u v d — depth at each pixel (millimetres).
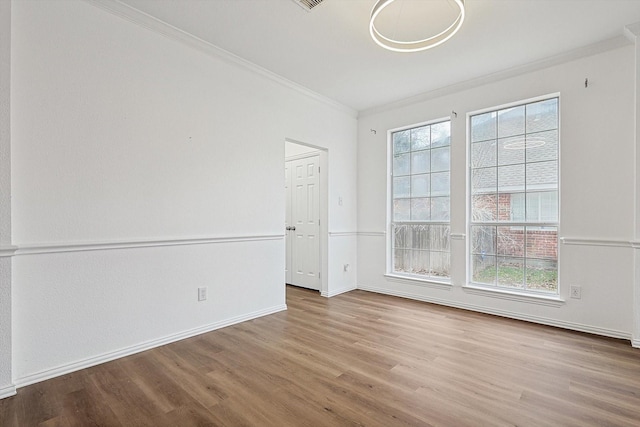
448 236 3939
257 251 3418
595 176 2938
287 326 3137
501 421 1671
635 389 1975
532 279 3357
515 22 2568
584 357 2428
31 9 2039
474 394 1926
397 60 3209
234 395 1918
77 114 2229
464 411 1758
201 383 2055
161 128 2666
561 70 3105
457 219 3797
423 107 4094
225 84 3117
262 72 3404
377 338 2826
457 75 3541
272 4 2379
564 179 3094
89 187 2283
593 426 1632
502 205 3549
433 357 2436
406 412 1752
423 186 4184
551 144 3238
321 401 1858
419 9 2406
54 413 1744
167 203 2703
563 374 2166
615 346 2639
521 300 3338
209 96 2994
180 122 2787
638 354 2480
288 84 3697
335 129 4402
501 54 3076
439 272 4023
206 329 2967
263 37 2818
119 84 2428
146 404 1826
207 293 2982
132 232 2496
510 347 2623
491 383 2051
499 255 3572
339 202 4500
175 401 1855
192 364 2320
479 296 3633
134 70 2510
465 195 3738
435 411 1760
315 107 4094
